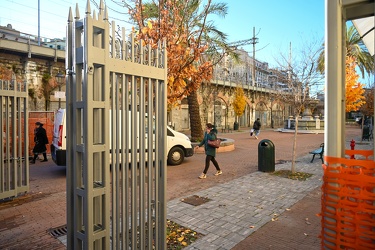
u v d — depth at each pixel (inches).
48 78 660.7
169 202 220.2
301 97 337.4
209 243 149.7
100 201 87.5
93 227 84.7
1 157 224.2
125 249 97.3
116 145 92.1
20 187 237.6
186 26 199.2
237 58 695.7
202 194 242.5
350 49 538.3
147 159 109.9
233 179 300.2
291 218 186.1
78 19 83.6
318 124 1082.7
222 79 1207.6
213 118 1175.6
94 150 83.1
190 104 586.9
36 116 486.3
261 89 1472.7
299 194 241.3
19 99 239.5
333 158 75.6
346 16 81.4
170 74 177.8
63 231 169.8
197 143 523.2
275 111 1675.7
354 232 72.3
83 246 84.0
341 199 74.1
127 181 96.9
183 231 164.7
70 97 86.8
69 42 85.9
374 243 69.8
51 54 657.0
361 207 71.3
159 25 174.4
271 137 864.9
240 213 194.9
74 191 86.0
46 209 209.8
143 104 102.5
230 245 147.8
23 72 629.0
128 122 96.0
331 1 75.6
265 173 327.3
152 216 114.3
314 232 164.2
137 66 97.7
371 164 71.1
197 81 198.4
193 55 190.5
